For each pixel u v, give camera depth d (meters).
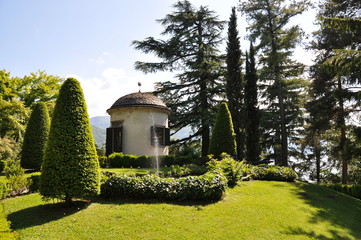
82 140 6.70
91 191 6.61
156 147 16.38
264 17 19.55
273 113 27.22
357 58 11.45
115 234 5.29
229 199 8.05
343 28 11.69
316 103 19.27
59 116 6.70
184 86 23.34
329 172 26.09
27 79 23.08
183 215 6.41
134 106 16.03
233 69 17.47
